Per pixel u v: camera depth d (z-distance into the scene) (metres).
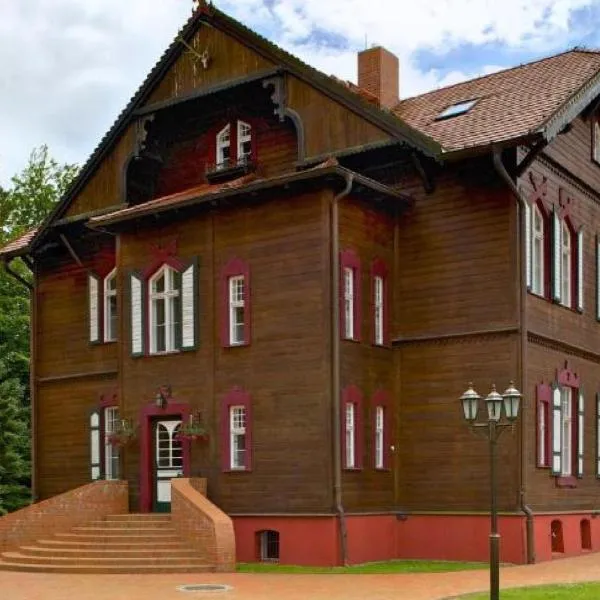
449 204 25.31
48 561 23.16
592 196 28.81
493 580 15.35
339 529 23.14
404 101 30.91
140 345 27.28
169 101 28.78
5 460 39.09
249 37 27.31
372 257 25.36
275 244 24.89
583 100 25.73
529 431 24.09
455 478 24.42
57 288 33.66
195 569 22.11
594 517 27.22
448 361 24.91
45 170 54.78
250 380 24.95
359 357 24.66
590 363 28.06
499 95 27.42
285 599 17.06
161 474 26.64
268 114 28.03
